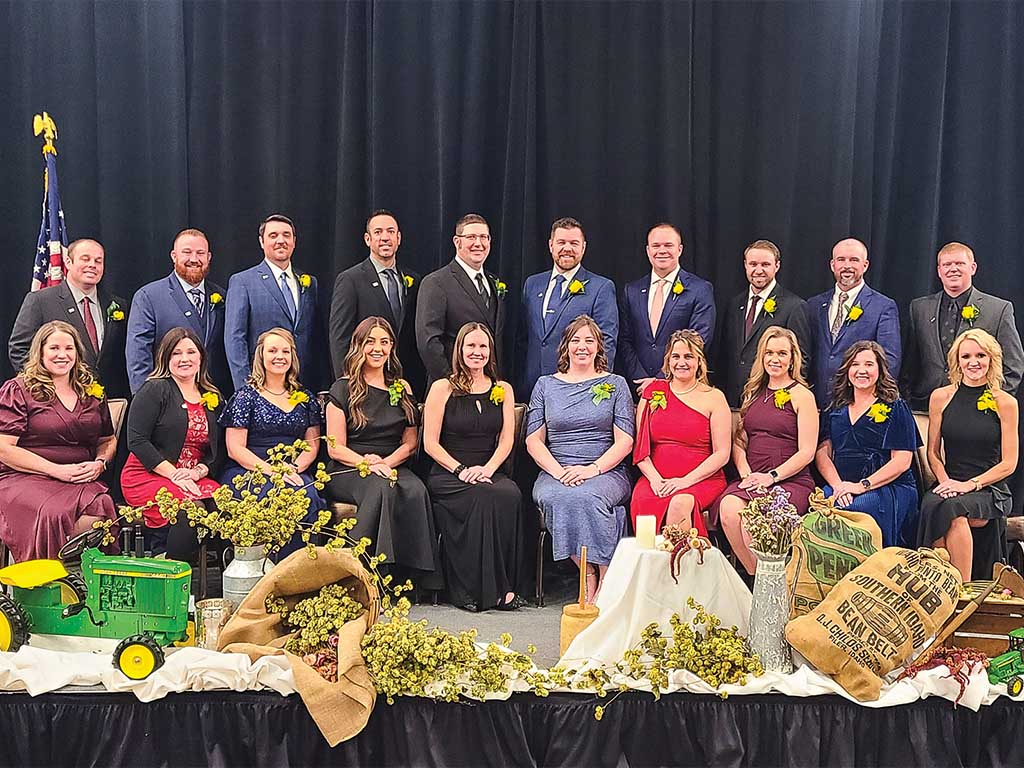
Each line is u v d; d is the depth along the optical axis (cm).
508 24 503
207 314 475
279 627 327
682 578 325
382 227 471
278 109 507
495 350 468
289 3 504
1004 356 461
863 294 464
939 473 431
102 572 330
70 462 421
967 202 507
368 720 306
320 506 421
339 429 438
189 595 343
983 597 315
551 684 311
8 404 414
